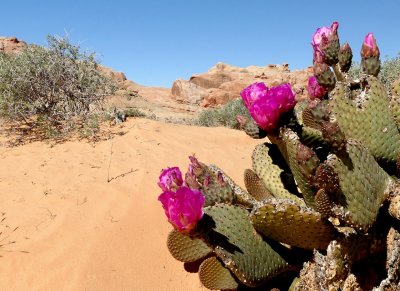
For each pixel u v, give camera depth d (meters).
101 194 0.88
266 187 0.60
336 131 0.39
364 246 0.43
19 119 1.68
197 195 0.37
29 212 0.81
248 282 0.45
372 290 0.42
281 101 0.44
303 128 0.48
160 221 0.77
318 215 0.41
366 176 0.41
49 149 1.32
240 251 0.45
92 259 0.66
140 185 0.95
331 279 0.41
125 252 0.68
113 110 1.83
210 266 0.53
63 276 0.63
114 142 1.37
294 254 0.48
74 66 1.87
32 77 1.71
